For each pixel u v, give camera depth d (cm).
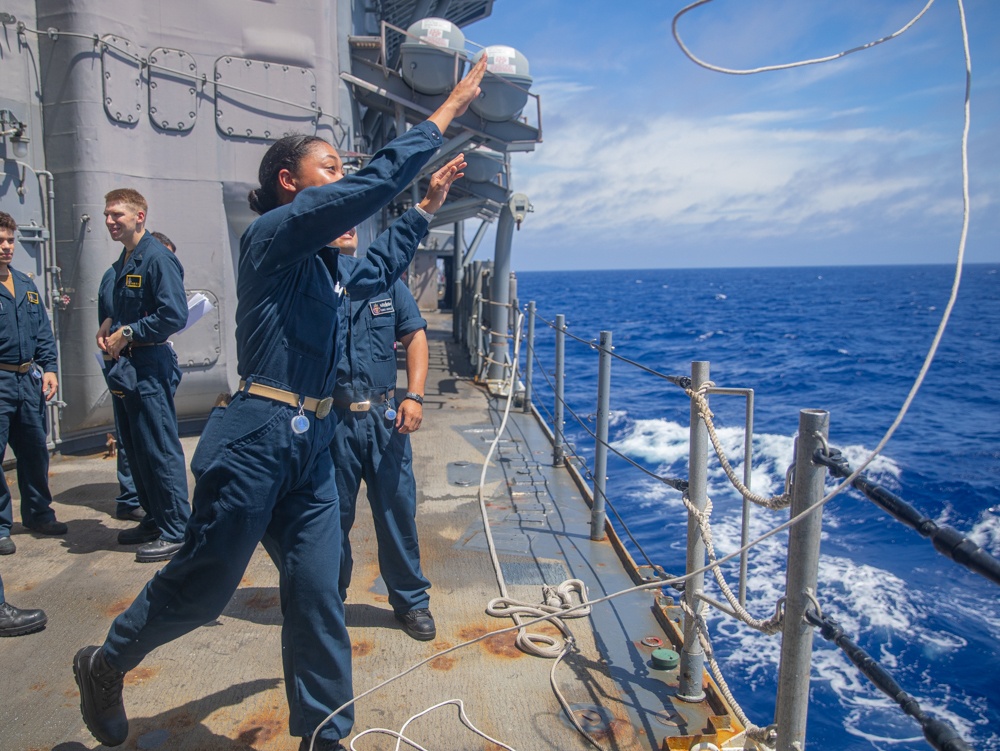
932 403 2038
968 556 129
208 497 207
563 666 304
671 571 663
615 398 1909
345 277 251
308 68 668
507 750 249
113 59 579
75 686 283
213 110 634
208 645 316
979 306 6694
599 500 447
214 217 643
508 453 663
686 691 278
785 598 193
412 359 328
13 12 557
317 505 221
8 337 407
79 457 618
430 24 834
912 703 143
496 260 1001
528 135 894
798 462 183
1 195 545
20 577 383
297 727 222
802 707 188
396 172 198
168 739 251
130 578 382
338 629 223
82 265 586
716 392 266
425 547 439
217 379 660
